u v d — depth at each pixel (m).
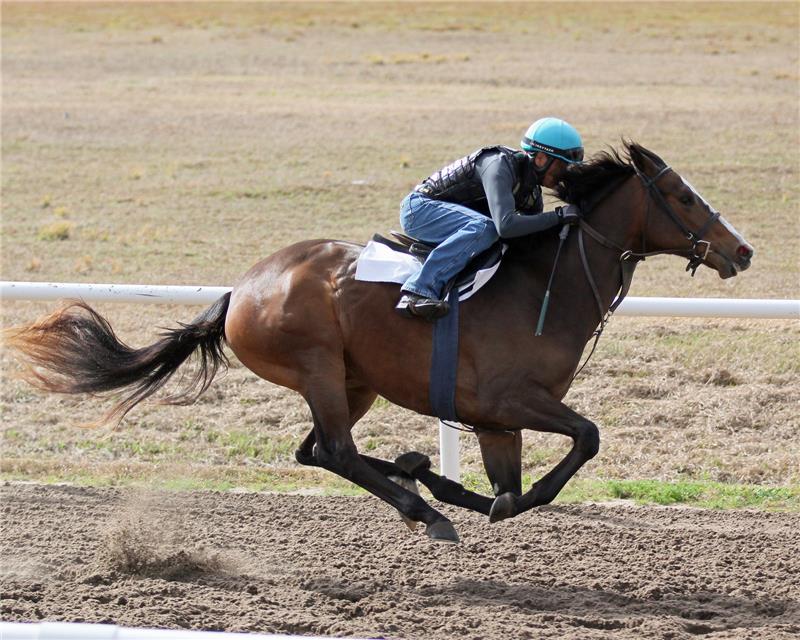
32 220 21.44
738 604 7.37
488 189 7.43
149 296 10.72
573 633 6.74
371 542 8.65
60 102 33.59
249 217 21.28
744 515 9.29
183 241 19.53
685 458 10.73
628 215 7.62
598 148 25.03
